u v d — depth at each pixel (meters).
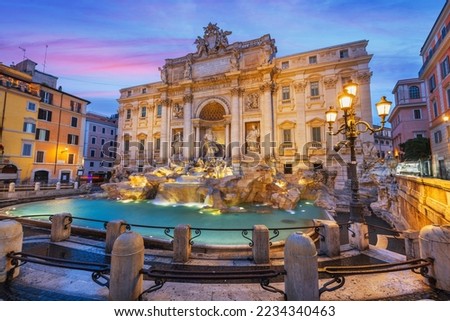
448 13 21.33
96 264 3.75
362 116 25.94
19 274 4.95
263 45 30.30
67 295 4.17
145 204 19.19
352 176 7.93
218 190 18.31
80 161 37.25
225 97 32.69
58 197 24.03
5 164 27.31
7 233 4.59
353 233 7.54
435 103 25.50
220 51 33.59
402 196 12.29
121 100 42.50
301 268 3.69
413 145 28.66
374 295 4.29
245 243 8.41
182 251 6.44
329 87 27.92
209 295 4.25
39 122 31.66
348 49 27.83
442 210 7.21
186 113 34.31
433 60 24.55
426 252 4.62
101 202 20.20
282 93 30.34
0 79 27.69
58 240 8.02
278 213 15.19
